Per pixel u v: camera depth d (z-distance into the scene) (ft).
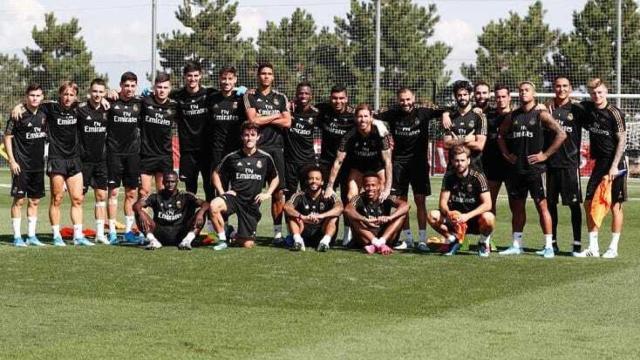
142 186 40.75
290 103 41.86
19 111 37.93
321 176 37.99
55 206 38.83
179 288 28.45
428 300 26.68
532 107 36.14
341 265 33.35
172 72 98.37
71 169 38.81
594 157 36.52
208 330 22.61
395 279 30.32
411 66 103.09
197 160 41.55
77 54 111.75
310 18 104.94
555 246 37.93
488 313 24.80
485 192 36.11
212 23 100.63
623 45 96.68
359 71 94.94
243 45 102.73
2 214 52.85
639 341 21.61
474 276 31.01
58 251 36.76
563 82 36.94
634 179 86.33
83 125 39.34
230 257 35.27
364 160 38.65
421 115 38.78
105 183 40.19
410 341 21.53
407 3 106.83
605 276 31.07
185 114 41.14
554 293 27.78
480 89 38.09
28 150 38.29
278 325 23.21
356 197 37.32
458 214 36.06
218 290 28.12
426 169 39.01
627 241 41.91
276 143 40.45
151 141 40.63
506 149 36.78
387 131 37.88
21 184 38.34
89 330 22.56
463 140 36.65
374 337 21.93
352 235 37.93
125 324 23.25
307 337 21.90
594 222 36.11
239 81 99.81
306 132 41.09
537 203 36.22
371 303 26.18
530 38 111.14
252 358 19.95
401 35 104.73
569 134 36.65
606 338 21.90
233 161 38.63
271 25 103.50
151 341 21.45
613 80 90.74
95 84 39.24
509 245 40.22
